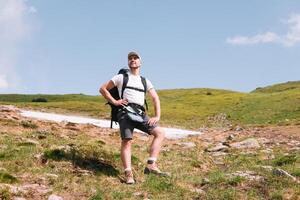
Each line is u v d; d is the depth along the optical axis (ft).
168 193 31.63
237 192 32.12
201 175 38.96
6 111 83.25
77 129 64.54
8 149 39.37
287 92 346.95
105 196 29.68
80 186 31.48
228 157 52.37
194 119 232.32
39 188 30.25
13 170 33.53
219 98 401.70
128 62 35.35
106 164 37.65
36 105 254.88
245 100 342.03
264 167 40.42
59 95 488.02
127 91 34.55
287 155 50.03
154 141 35.86
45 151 37.55
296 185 34.01
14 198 27.91
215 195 31.37
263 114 214.28
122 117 34.32
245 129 97.81
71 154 37.78
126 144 34.53
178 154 50.80
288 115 195.42
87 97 476.95
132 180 33.60
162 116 240.53
